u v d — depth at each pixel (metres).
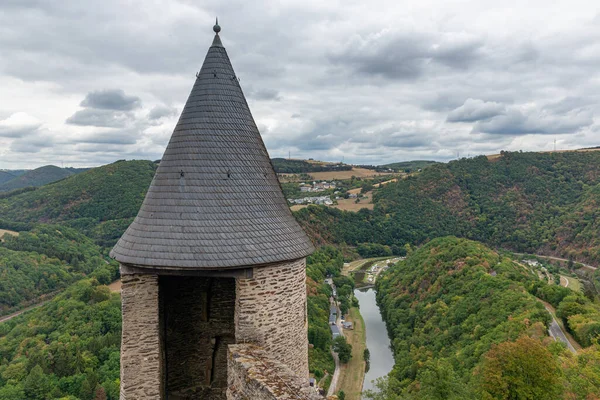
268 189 9.81
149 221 8.66
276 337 9.20
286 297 9.38
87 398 42.97
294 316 9.63
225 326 13.64
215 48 10.41
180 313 13.28
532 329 41.22
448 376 35.22
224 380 13.62
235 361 8.19
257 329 8.91
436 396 34.44
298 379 7.45
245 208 9.07
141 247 8.37
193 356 13.45
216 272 8.72
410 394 38.94
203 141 9.35
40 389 43.38
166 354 12.86
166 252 8.21
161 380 10.72
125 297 8.95
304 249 9.66
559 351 37.66
